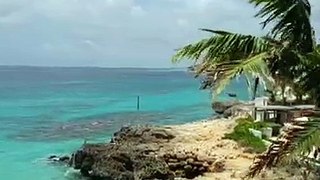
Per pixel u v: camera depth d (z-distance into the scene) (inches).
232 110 1935.3
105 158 1204.5
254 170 409.7
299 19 506.0
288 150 367.9
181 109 2805.1
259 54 466.0
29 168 1374.3
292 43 505.0
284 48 474.6
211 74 473.7
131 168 1157.7
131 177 1136.2
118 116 2470.5
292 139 369.1
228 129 1408.7
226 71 433.1
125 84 5757.9
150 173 1099.3
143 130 1379.2
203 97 3592.5
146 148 1187.3
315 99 505.4
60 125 2145.7
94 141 1748.3
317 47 517.0
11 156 1524.4
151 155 1135.6
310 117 390.0
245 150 1169.4
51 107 2942.9
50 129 2033.7
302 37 510.3
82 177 1267.2
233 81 428.1
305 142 362.0
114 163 1178.0
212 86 449.7
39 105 3075.8
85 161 1274.6
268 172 834.2
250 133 1274.6
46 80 7101.4
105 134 1905.8
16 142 1752.0
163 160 1118.4
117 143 1321.4
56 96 3816.4
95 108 2876.5
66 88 4881.9
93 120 2311.8
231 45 490.9
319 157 615.2
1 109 2834.6
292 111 1217.4
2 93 4126.5
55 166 1380.4
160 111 2711.6
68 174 1295.5
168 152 1141.1
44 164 1408.7
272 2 505.0
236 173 986.1
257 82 439.8
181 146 1222.9
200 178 992.2
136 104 3122.5
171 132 1376.7
